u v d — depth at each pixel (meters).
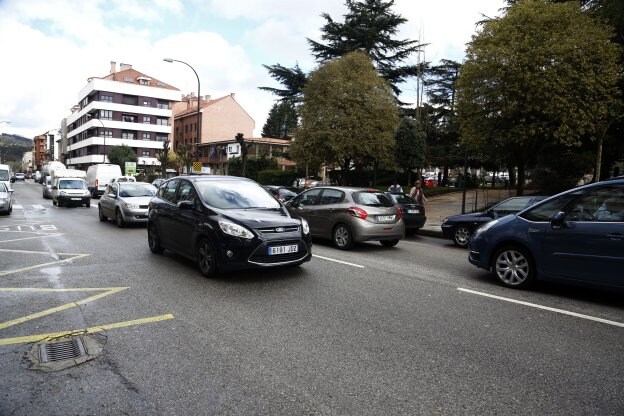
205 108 68.62
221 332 4.34
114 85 70.75
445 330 4.48
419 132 26.81
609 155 20.11
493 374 3.51
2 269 7.15
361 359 3.76
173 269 7.19
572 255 5.60
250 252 6.16
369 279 6.74
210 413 2.90
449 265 8.13
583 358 3.84
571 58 13.90
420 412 2.94
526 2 15.03
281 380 3.36
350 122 23.45
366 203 9.86
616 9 15.62
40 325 4.50
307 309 5.12
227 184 7.80
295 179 37.38
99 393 3.14
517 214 6.40
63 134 106.38
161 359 3.71
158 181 28.73
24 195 33.84
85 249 9.12
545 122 14.48
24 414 2.86
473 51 15.76
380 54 29.03
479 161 31.22
